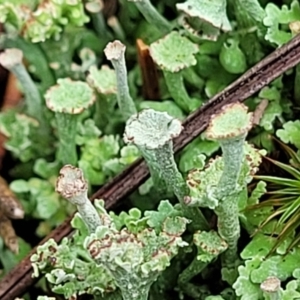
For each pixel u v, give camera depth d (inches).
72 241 4.3
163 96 4.8
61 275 4.0
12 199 4.7
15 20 4.7
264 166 4.4
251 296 4.0
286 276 4.1
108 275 4.0
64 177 3.7
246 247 4.1
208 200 3.9
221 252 4.1
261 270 4.1
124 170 4.4
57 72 4.9
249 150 4.1
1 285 4.3
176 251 3.8
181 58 4.5
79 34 4.9
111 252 3.6
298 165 4.3
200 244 4.0
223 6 4.5
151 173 4.3
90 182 4.6
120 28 5.0
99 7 4.9
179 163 4.4
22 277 4.3
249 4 4.5
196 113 4.3
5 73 5.2
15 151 4.9
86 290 4.1
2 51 4.9
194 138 4.3
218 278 4.4
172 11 5.0
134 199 4.5
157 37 4.9
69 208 4.7
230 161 3.7
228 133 3.6
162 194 4.4
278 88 4.6
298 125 4.4
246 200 4.2
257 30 4.6
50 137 4.9
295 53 4.3
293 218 4.1
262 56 4.7
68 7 4.6
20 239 4.7
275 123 4.5
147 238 3.8
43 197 4.7
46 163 4.8
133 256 3.7
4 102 5.1
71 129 4.5
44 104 4.9
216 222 4.3
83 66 4.9
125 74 4.3
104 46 5.0
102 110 4.7
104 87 4.6
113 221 4.1
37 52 4.8
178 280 4.3
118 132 4.8
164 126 3.8
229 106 3.7
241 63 4.6
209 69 4.7
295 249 4.1
